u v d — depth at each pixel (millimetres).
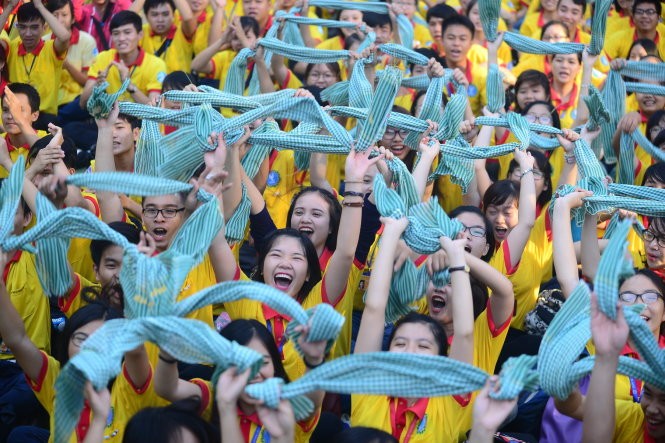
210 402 6832
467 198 10711
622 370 6012
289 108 8211
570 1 16031
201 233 6602
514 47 11844
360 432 6180
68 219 6016
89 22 15859
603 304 5355
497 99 11539
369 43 12250
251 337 6570
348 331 8359
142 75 14289
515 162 10828
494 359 7672
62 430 5375
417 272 7812
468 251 8820
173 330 5574
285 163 11344
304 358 5934
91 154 12922
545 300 9008
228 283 5801
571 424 7418
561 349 5746
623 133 11172
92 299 7941
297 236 7977
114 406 6902
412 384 5539
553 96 14211
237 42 14281
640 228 9172
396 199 7262
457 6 18266
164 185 5977
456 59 14344
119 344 5496
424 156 8766
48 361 7195
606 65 15844
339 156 12016
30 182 8523
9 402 8195
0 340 8547
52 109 14344
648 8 15867
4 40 14336
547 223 9547
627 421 6930
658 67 11211
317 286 7984
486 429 5488
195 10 15586
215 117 8148
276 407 5453
